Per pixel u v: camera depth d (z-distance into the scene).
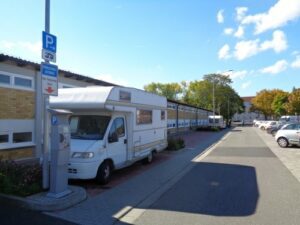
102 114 10.51
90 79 17.31
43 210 6.70
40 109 14.59
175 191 8.84
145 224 6.12
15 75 13.31
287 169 12.69
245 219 6.40
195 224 6.11
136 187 9.29
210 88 83.50
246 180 10.41
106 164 9.78
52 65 7.89
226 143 25.91
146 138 13.05
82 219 6.32
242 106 101.06
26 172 8.20
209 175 11.31
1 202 7.05
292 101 73.31
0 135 12.56
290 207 7.26
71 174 9.14
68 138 7.63
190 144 24.56
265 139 30.92
